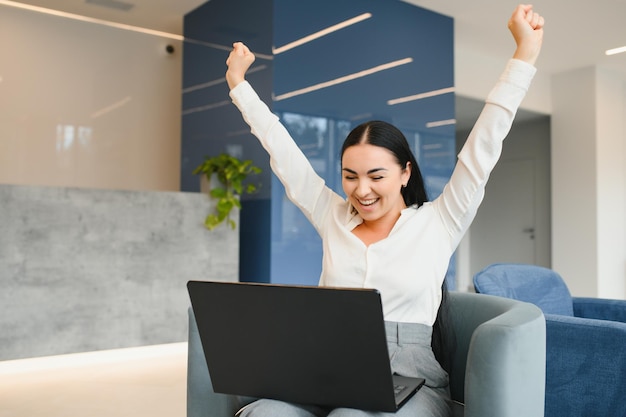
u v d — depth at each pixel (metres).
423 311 1.36
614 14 5.14
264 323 1.08
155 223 4.08
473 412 1.09
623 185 6.93
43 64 5.42
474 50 6.22
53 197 3.72
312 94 4.45
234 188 4.35
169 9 5.34
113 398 3.06
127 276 3.98
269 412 1.13
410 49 5.05
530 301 2.36
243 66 1.56
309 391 1.12
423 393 1.23
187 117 5.42
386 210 1.39
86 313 3.83
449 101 5.32
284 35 4.32
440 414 1.21
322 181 1.57
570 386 1.94
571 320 1.94
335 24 4.59
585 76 6.77
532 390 1.14
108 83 5.75
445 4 5.05
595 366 1.89
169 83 6.09
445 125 5.27
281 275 4.34
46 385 3.30
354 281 1.38
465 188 1.35
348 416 1.08
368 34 4.78
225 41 4.86
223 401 1.39
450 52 5.34
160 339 4.11
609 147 6.78
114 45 5.78
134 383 3.36
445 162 5.27
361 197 1.35
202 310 1.14
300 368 1.09
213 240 4.30
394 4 4.96
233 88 1.55
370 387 1.05
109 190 3.92
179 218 4.18
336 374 1.06
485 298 1.46
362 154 1.34
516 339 1.08
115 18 5.62
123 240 3.96
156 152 6.00
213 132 5.03
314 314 1.03
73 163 5.55
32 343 3.64
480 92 6.34
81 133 5.60
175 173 6.12
